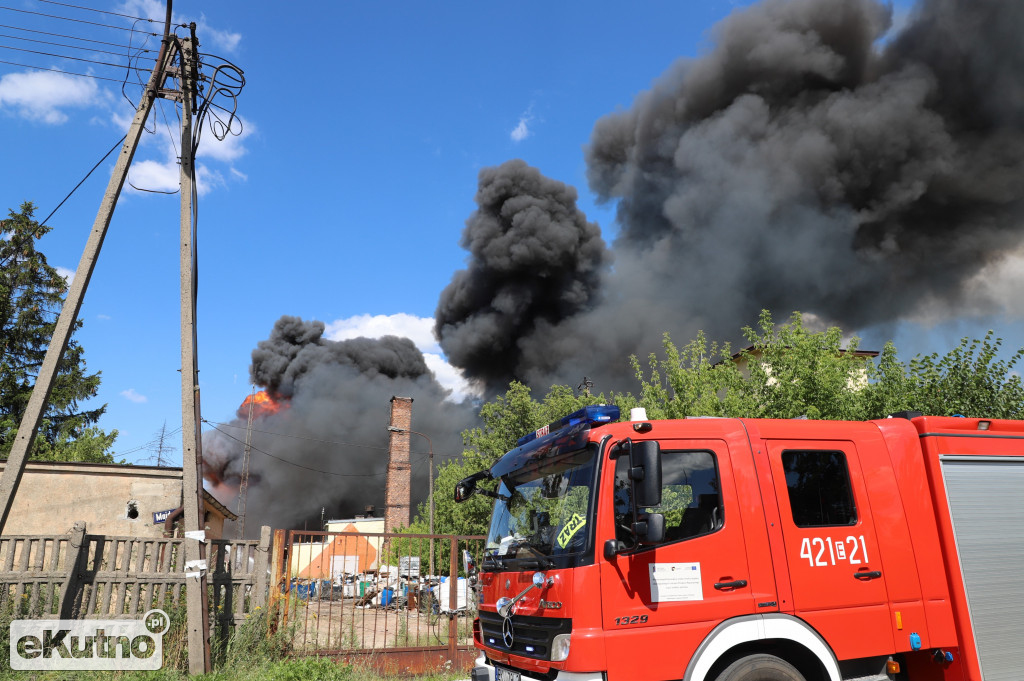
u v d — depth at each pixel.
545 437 4.72
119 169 7.45
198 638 6.49
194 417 7.20
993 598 4.48
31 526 11.02
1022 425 5.09
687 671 3.64
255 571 7.32
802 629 3.92
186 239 7.71
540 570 3.96
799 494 4.25
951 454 4.75
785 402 10.20
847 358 10.62
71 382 27.81
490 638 4.58
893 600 4.23
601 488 3.85
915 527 4.49
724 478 4.12
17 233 27.73
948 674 4.29
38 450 24.91
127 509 11.66
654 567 3.77
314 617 8.23
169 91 8.02
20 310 27.20
